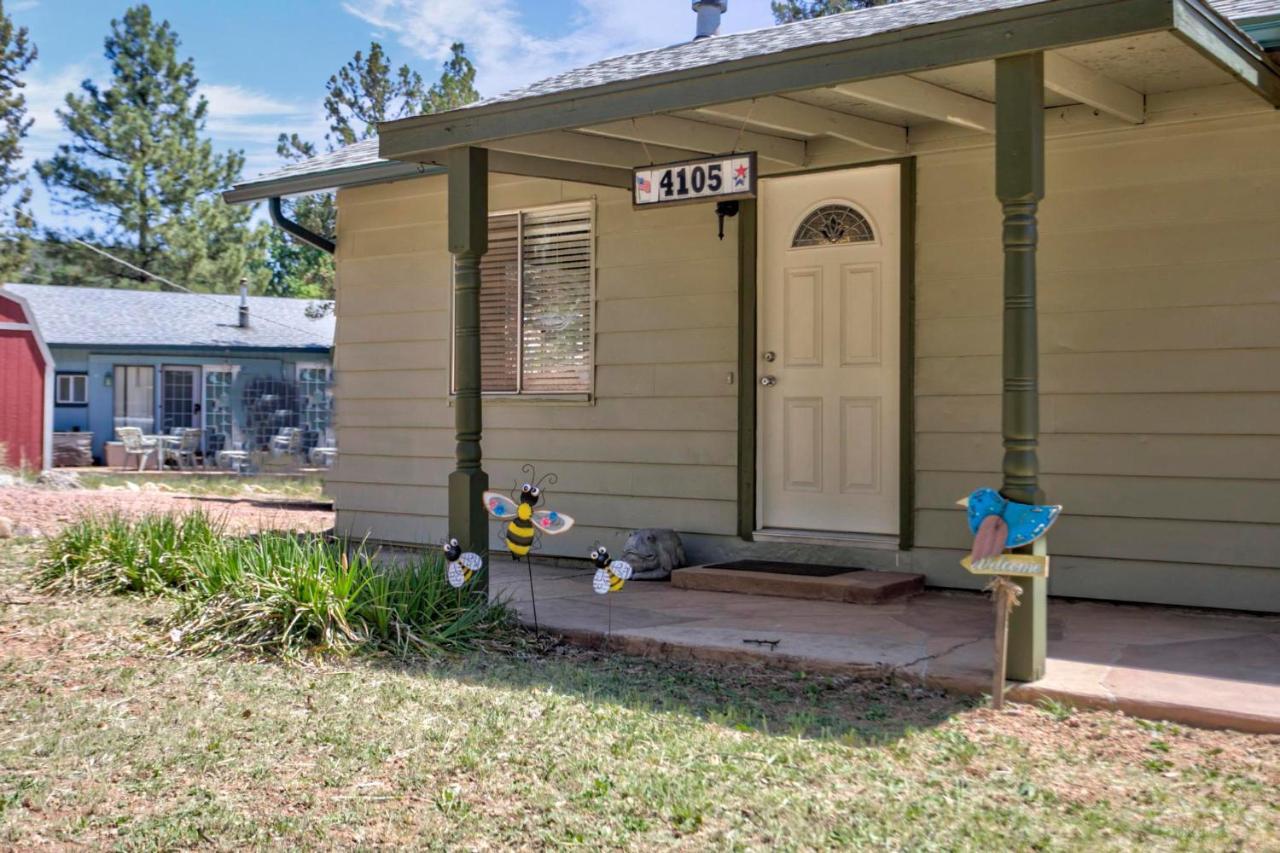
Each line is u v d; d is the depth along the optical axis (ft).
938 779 14.28
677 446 29.58
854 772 14.56
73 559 27.58
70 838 13.09
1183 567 22.80
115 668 19.98
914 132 25.75
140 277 117.29
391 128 24.53
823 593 24.72
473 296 23.79
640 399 30.22
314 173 34.76
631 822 13.16
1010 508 17.15
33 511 41.01
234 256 120.57
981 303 25.12
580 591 26.48
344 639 20.95
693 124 24.76
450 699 17.90
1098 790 13.87
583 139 25.53
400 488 34.86
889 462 26.68
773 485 28.30
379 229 35.40
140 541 27.81
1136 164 23.20
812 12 89.66
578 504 31.27
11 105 105.81
